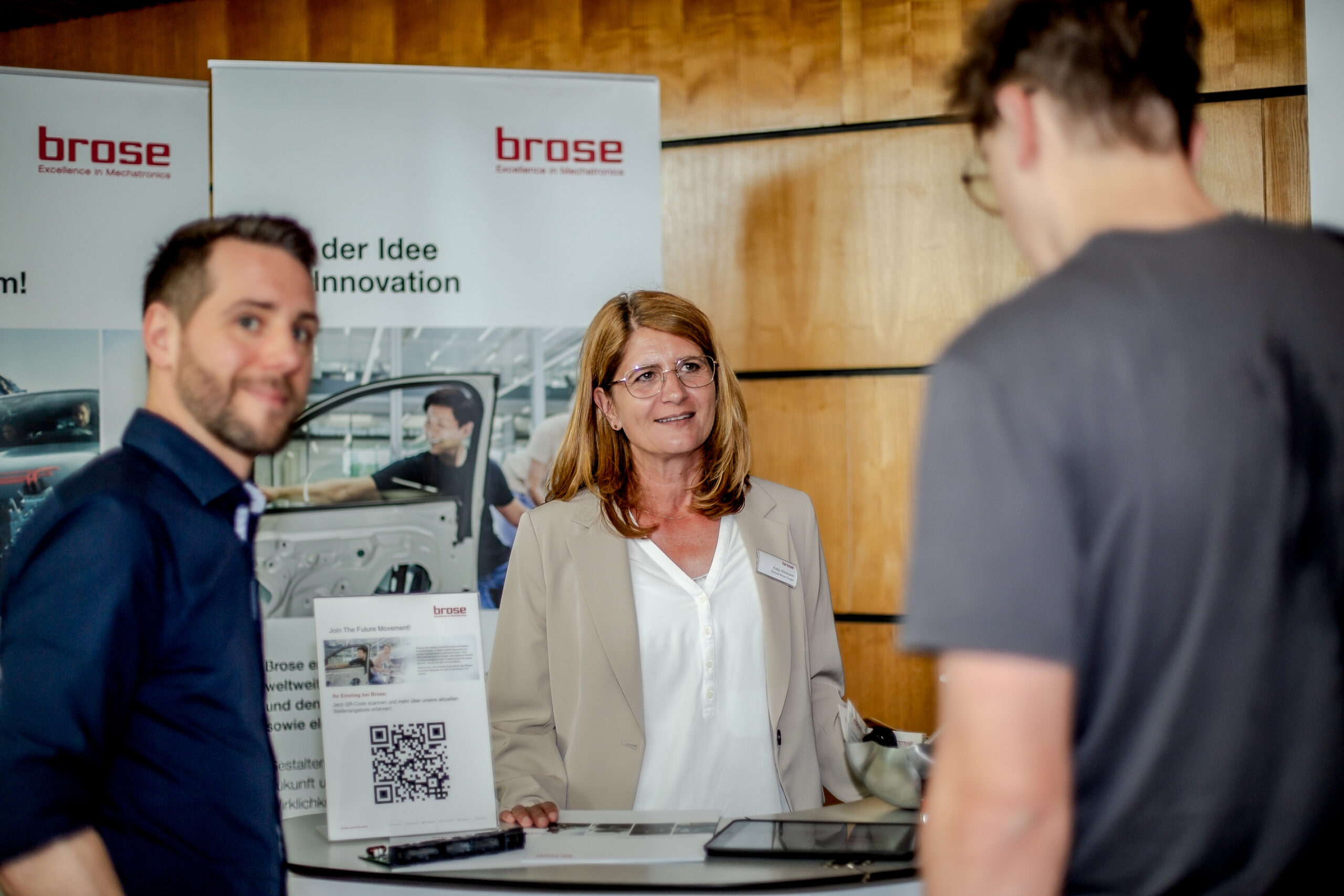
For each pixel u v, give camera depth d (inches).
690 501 82.0
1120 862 29.7
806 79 121.6
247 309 53.1
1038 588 26.6
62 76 105.2
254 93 104.3
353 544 104.3
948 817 27.4
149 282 52.0
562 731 76.2
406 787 58.5
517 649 78.6
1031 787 26.1
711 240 124.2
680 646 76.9
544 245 108.3
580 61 126.7
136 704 45.9
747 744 75.7
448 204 107.0
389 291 106.0
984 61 32.1
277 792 49.8
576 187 108.9
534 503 107.4
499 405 107.5
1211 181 110.7
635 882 48.3
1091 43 30.0
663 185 125.6
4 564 102.7
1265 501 27.5
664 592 78.1
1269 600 27.7
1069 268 29.4
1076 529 27.6
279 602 102.2
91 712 43.0
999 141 32.3
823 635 81.7
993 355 28.1
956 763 27.4
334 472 104.5
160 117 107.6
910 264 119.2
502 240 107.7
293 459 103.7
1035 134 31.1
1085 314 28.0
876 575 119.7
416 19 129.4
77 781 42.6
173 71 133.6
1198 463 27.0
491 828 58.7
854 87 120.3
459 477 106.7
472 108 107.3
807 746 76.2
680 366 79.6
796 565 81.2
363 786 58.1
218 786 47.3
